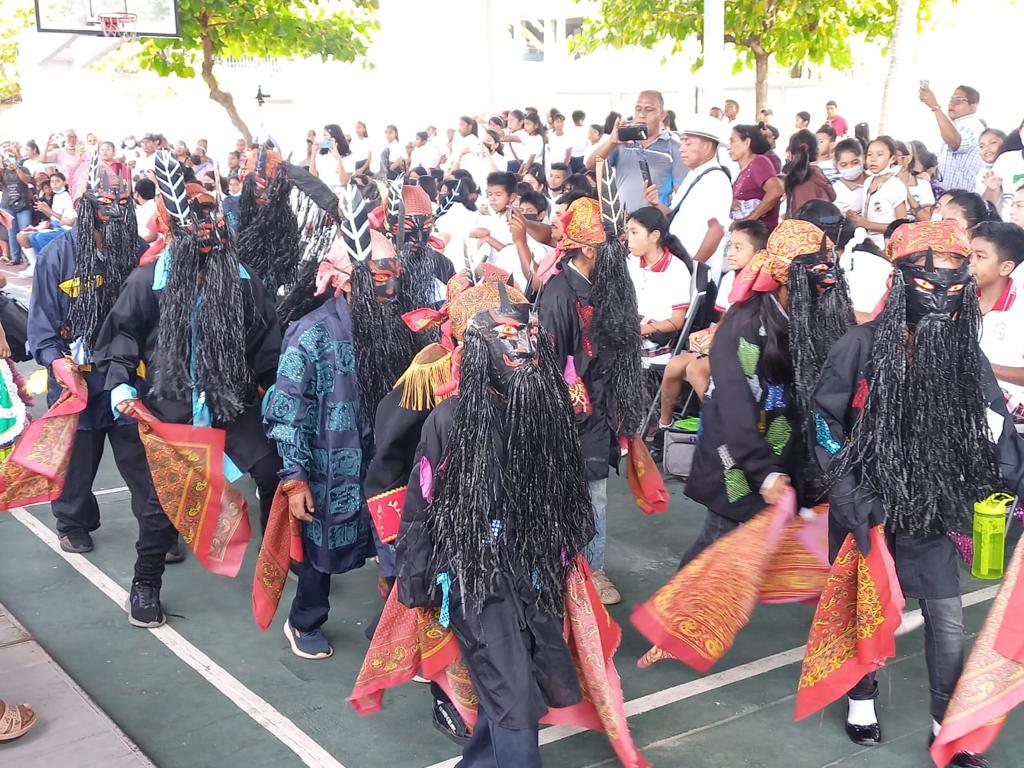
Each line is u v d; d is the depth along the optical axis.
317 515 4.08
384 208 4.47
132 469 5.21
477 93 18.78
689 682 4.18
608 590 4.86
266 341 4.50
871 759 3.60
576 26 19.78
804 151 7.57
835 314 3.87
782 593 3.93
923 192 8.73
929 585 3.35
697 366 5.90
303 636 4.43
